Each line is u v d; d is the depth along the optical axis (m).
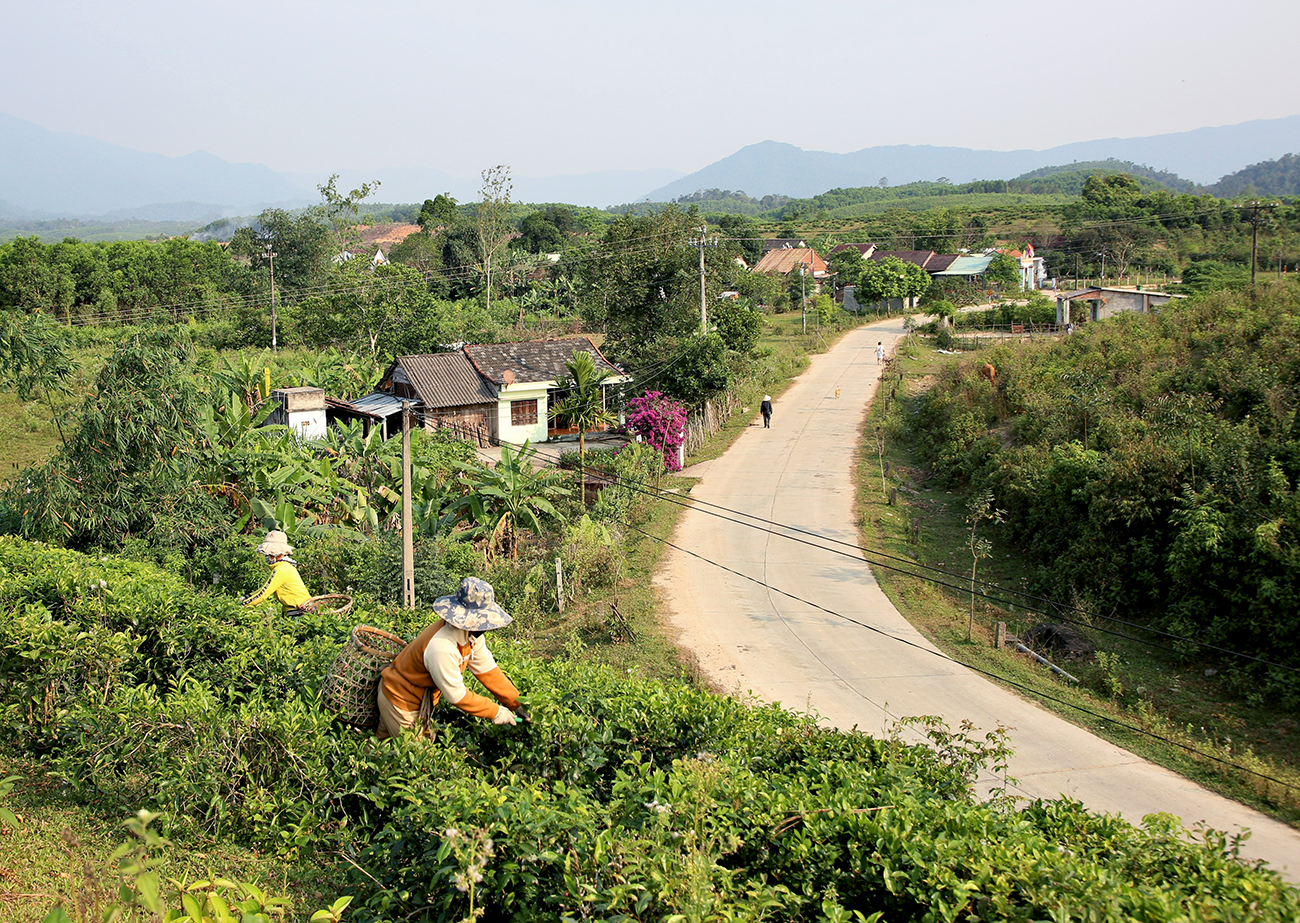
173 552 17.14
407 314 42.91
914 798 5.84
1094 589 17.45
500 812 4.68
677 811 4.93
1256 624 14.43
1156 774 11.95
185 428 18.59
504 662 7.48
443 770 5.61
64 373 27.73
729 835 4.79
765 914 4.41
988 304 63.94
